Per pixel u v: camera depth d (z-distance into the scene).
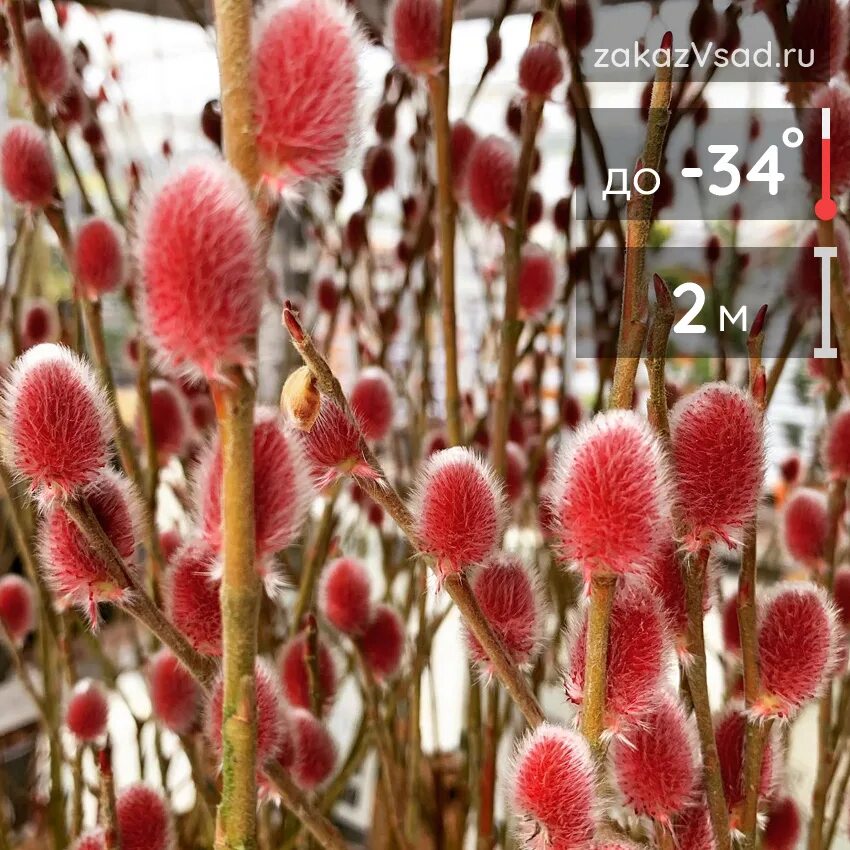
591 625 0.15
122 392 0.45
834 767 0.28
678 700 0.17
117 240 0.29
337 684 0.30
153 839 0.20
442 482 0.16
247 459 0.13
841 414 0.26
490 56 0.32
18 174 0.27
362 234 0.38
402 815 0.31
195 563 0.18
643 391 0.37
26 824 0.45
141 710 0.51
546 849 0.14
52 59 0.30
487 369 0.48
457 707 0.57
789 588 0.18
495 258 0.45
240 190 0.12
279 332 0.40
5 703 0.52
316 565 0.32
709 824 0.17
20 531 0.32
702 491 0.15
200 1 0.45
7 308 0.36
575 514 0.14
